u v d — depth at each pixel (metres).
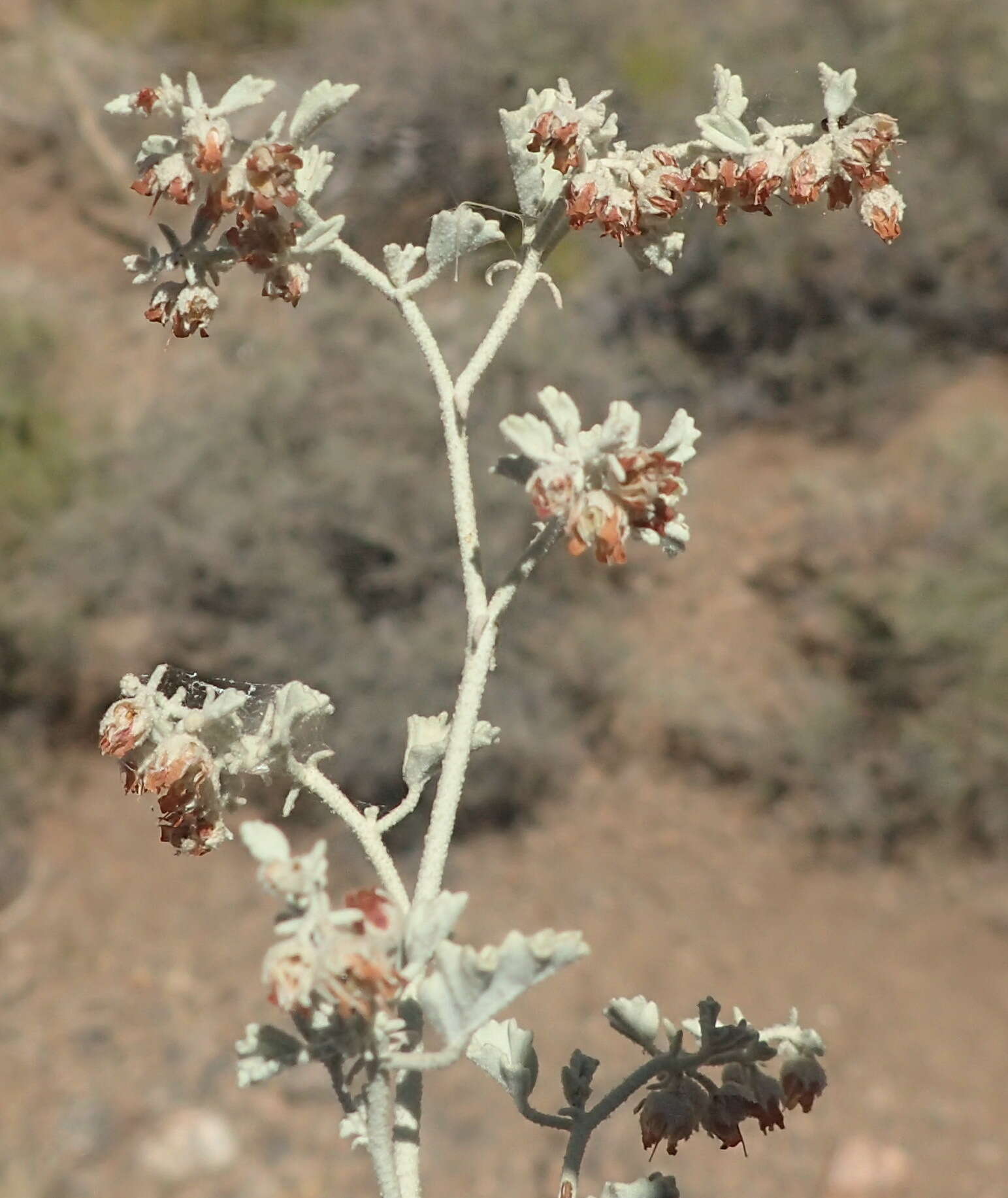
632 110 10.73
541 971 1.42
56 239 11.90
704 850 8.34
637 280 11.10
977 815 8.30
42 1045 7.04
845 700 8.73
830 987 7.45
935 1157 6.48
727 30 11.43
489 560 8.98
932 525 9.30
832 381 10.85
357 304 9.72
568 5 11.08
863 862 8.30
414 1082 1.63
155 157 1.78
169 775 1.73
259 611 8.79
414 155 10.17
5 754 8.56
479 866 8.27
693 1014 7.22
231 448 9.03
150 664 8.88
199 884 8.15
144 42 13.10
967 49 11.62
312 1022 1.45
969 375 10.99
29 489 9.16
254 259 1.82
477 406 9.36
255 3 12.81
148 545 8.88
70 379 10.12
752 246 10.98
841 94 1.91
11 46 13.22
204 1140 6.54
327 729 8.55
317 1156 6.53
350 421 9.12
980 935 7.81
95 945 7.68
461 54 10.68
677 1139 1.86
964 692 8.49
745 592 9.55
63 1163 6.45
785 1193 6.32
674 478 1.55
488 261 10.34
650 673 9.04
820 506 9.70
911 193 11.25
